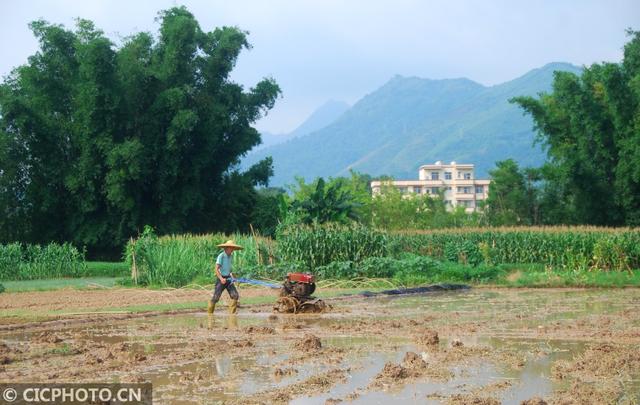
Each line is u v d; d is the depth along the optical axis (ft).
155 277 88.17
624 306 61.11
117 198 137.49
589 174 155.12
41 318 53.78
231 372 32.17
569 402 25.88
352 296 72.84
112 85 142.00
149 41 157.48
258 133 167.53
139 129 148.25
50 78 148.97
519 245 118.21
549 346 38.65
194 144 153.38
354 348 38.65
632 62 159.94
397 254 106.83
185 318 55.06
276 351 37.81
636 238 109.81
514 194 200.85
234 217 164.35
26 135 142.20
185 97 145.48
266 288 83.46
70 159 149.07
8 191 146.20
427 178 536.83
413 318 53.11
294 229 99.35
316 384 29.19
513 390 28.09
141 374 31.89
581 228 121.29
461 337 42.55
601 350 36.45
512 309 59.16
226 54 159.63
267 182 172.76
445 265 98.17
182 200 150.41
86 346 40.32
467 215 282.97
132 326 49.83
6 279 104.83
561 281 86.89
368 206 230.68
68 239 152.56
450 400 26.32
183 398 27.27
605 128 155.02
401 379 30.09
